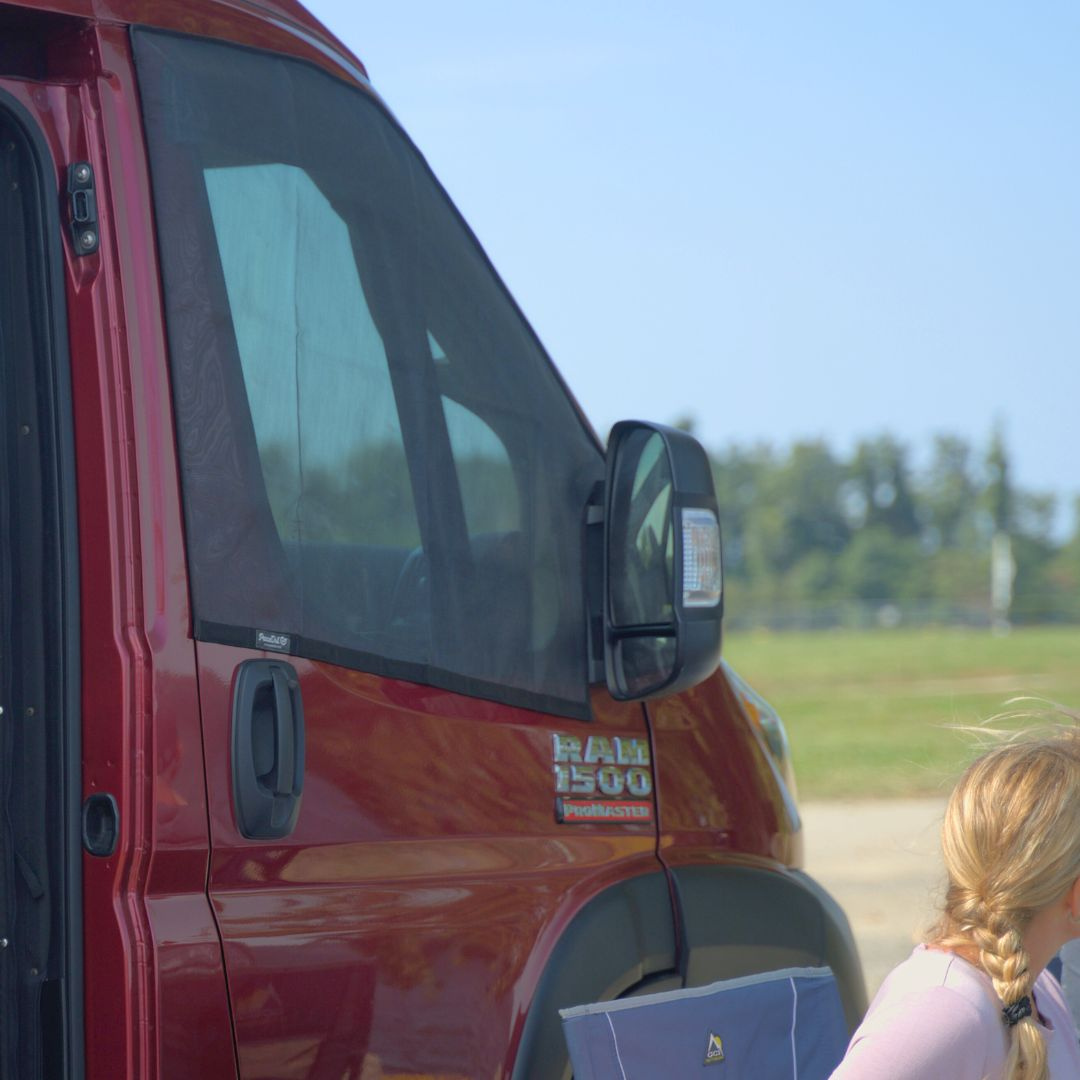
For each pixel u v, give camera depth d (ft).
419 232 12.82
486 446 12.80
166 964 10.05
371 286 12.25
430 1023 11.39
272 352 11.27
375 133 12.66
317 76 12.23
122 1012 9.93
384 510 11.83
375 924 11.11
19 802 10.17
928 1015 9.12
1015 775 9.43
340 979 10.89
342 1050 10.89
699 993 11.51
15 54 10.55
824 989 12.25
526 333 13.48
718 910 13.82
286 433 11.25
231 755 10.41
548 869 12.44
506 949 11.92
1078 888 9.38
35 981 10.07
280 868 10.69
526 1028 11.92
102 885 10.03
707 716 14.30
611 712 13.23
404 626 11.75
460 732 11.96
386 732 11.44
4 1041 10.08
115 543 10.20
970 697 115.03
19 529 10.33
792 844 15.23
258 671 10.63
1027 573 617.62
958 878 9.52
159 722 10.11
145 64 10.82
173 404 10.53
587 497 13.41
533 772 12.46
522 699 12.50
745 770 14.57
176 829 10.11
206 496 10.60
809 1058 11.91
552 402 13.47
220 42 11.44
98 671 10.14
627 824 13.21
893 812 53.62
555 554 13.03
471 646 12.19
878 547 652.89
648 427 12.58
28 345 10.41
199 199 10.96
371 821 11.25
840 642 293.02
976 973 9.36
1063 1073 10.00
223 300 10.98
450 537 12.25
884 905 38.29
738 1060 11.51
